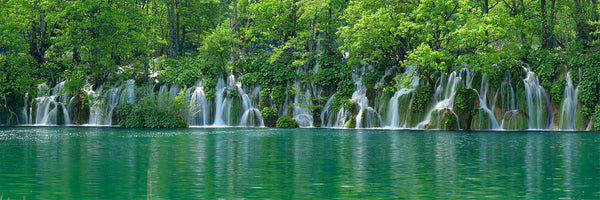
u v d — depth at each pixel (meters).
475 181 19.66
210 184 19.22
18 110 67.06
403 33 56.53
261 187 18.58
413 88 56.72
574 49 54.50
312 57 65.81
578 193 17.33
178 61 70.25
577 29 57.28
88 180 20.19
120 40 69.50
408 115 56.75
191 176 21.05
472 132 48.56
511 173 21.62
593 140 38.12
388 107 58.47
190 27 86.88
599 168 22.98
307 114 62.16
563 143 35.59
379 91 59.53
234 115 63.22
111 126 62.59
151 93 61.56
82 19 68.50
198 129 55.34
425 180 19.95
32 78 66.75
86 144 35.66
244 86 65.00
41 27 71.62
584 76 52.12
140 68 67.62
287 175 21.23
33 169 23.12
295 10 70.50
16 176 21.17
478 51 54.59
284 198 16.72
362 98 60.00
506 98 54.19
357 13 63.44
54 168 23.45
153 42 78.88
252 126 62.34
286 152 30.05
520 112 53.28
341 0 67.12
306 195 17.17
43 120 66.44
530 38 60.12
